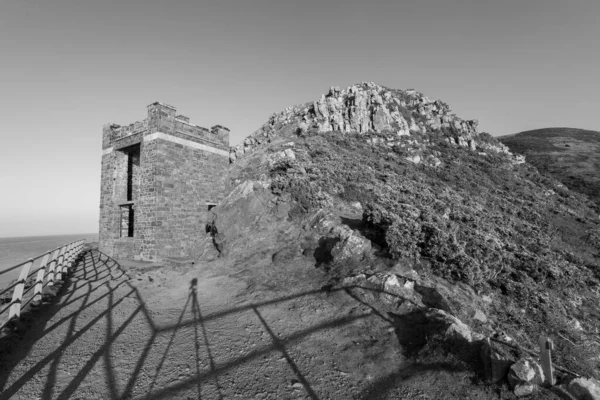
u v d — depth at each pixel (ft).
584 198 108.27
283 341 18.28
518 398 11.89
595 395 11.11
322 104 127.24
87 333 19.66
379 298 21.61
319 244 34.19
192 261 42.68
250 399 12.90
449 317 17.53
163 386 13.79
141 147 50.21
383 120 124.98
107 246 56.39
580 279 38.37
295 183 47.96
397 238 27.48
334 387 13.75
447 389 12.98
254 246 40.70
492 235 44.57
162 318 22.94
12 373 14.51
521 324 24.17
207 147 56.13
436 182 79.20
